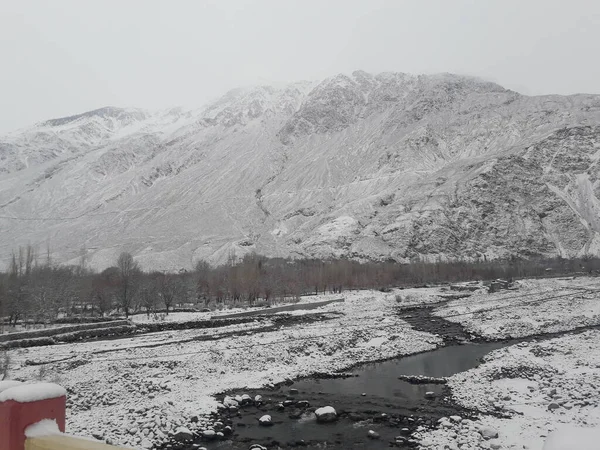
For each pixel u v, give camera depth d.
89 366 34.81
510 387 27.53
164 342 45.31
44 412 3.67
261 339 44.03
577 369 30.00
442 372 33.69
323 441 21.05
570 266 142.25
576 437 6.78
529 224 195.25
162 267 176.38
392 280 120.69
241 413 25.00
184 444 20.52
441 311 64.12
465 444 19.31
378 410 25.23
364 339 44.41
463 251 179.62
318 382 31.53
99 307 71.00
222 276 92.25
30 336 47.22
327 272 109.19
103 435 20.92
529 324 51.09
